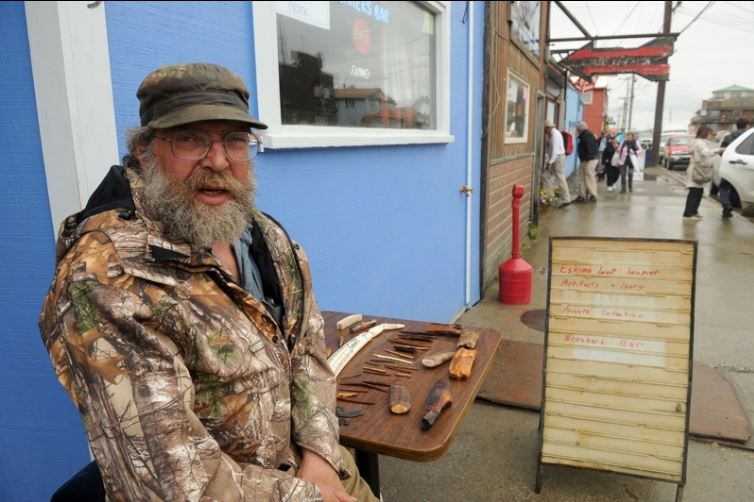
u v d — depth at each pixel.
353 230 2.92
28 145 1.48
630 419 2.01
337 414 1.51
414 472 2.41
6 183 1.52
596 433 2.07
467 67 4.63
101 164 1.50
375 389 1.66
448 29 4.08
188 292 1.09
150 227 1.11
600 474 2.31
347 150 2.81
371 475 1.79
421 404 1.55
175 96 1.14
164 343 1.01
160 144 1.17
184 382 1.01
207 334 1.09
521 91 6.95
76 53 1.42
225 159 1.19
